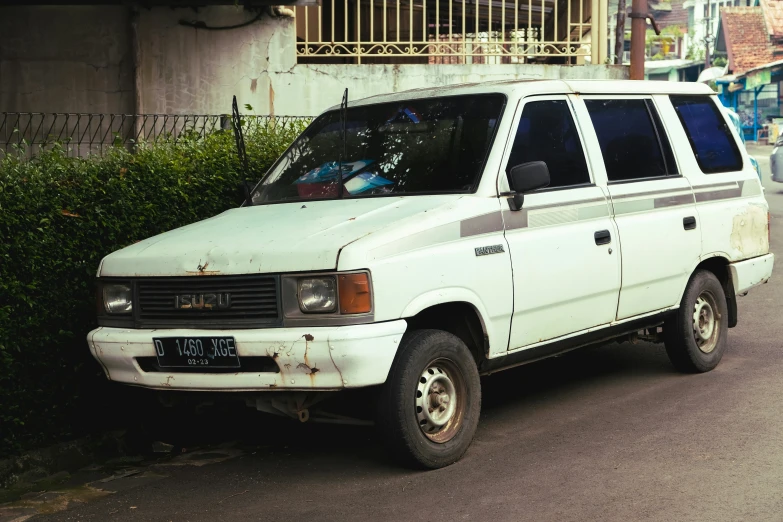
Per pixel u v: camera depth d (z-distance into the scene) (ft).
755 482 15.53
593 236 19.65
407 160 19.13
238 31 35.04
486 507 15.01
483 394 22.59
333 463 17.92
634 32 36.73
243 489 16.70
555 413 20.49
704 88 24.52
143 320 16.89
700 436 18.12
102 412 19.61
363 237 15.84
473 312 17.54
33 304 17.88
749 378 22.43
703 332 23.25
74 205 18.71
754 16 172.14
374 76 36.04
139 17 34.27
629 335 22.27
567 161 19.74
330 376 15.43
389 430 16.29
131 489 17.08
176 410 19.76
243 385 15.98
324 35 43.80
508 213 18.02
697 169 23.03
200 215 21.59
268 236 16.60
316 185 19.74
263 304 15.88
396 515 14.90
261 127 27.17
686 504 14.71
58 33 34.17
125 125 34.45
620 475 16.19
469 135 18.83
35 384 18.30
